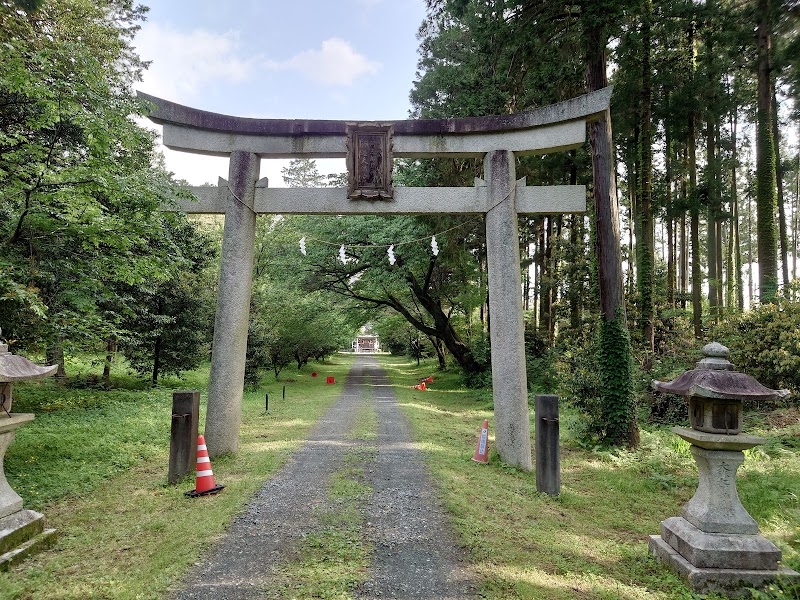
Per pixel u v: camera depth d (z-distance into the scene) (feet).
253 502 19.08
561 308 61.16
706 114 54.95
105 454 26.68
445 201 27.94
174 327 54.75
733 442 13.66
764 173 46.03
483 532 16.40
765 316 38.37
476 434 35.50
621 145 61.77
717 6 40.47
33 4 21.42
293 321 77.10
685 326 54.80
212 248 58.54
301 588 12.44
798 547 15.67
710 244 67.10
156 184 25.09
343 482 21.81
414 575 13.32
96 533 16.20
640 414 39.06
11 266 22.57
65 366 61.87
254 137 28.50
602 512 19.65
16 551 13.92
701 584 12.83
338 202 28.02
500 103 42.78
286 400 54.49
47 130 29.91
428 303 72.49
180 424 22.26
